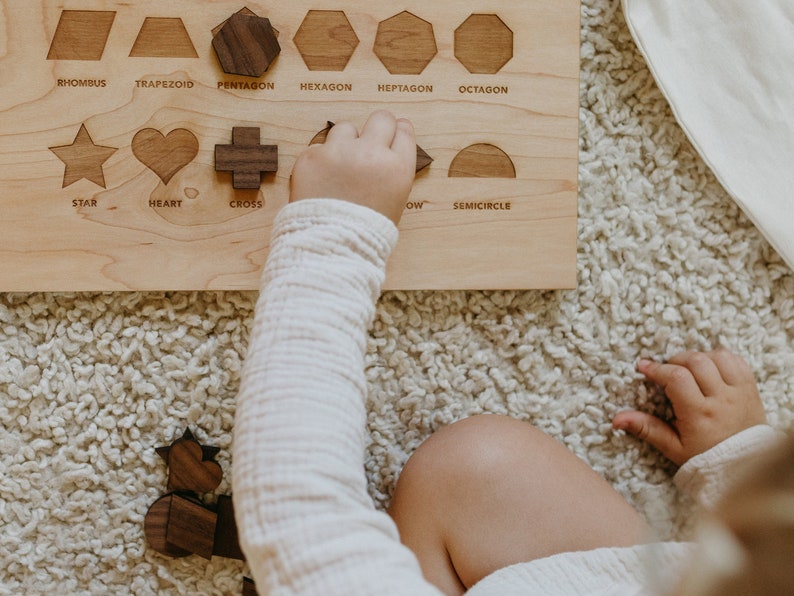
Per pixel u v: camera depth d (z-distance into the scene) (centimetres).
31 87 66
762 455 32
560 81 69
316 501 42
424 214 69
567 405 73
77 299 69
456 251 69
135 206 67
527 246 69
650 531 56
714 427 70
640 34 70
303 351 45
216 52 66
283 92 67
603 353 73
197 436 71
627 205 73
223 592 72
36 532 71
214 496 71
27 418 70
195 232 68
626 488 73
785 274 73
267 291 47
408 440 72
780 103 70
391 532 44
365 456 72
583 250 73
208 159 67
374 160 56
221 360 71
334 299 46
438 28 68
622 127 72
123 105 67
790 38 70
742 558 30
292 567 40
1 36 65
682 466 71
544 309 73
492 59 68
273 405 44
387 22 67
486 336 73
